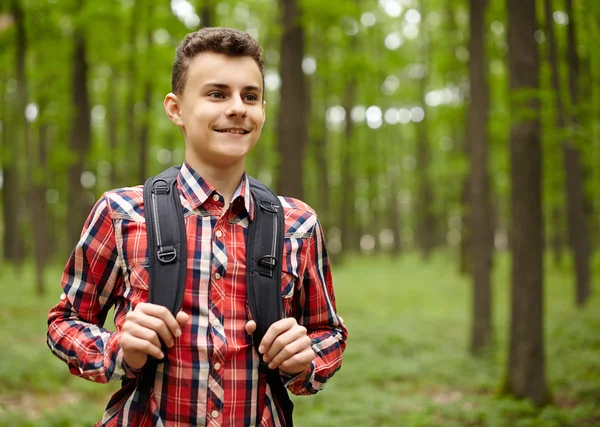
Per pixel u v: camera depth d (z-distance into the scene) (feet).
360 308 43.80
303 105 27.89
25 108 41.16
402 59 49.73
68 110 44.68
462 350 29.84
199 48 4.87
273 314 4.65
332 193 95.30
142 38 42.57
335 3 28.89
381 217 137.90
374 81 52.03
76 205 50.83
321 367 5.04
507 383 19.88
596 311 35.27
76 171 50.83
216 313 4.55
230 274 4.65
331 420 17.21
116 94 61.05
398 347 30.04
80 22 37.58
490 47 34.30
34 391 20.29
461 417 17.49
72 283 4.85
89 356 4.58
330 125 102.17
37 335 29.35
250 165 74.02
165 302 4.41
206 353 4.45
